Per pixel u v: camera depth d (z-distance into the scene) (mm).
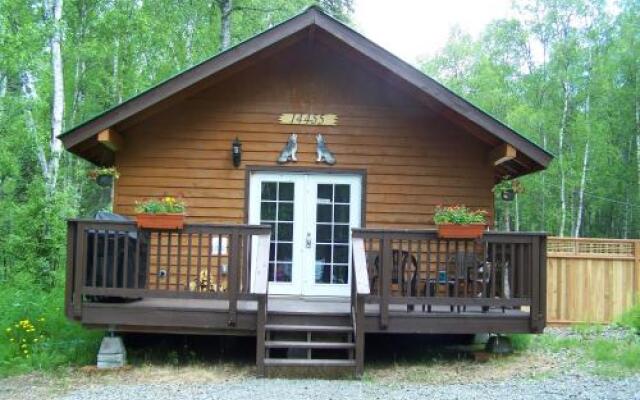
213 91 9328
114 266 7129
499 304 7320
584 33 27156
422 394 6059
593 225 29453
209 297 7098
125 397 5914
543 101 27953
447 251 7367
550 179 26703
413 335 8742
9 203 14805
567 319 11703
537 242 7359
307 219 9289
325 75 9406
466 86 29516
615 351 8148
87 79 19250
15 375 6871
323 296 9180
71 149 8500
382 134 9375
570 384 6484
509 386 6418
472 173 9375
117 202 9180
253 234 7215
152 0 18438
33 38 13703
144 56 18703
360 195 9328
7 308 8875
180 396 5934
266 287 6828
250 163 9289
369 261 7711
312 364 6805
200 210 9219
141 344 8281
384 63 8273
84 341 8078
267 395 5977
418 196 9328
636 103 25688
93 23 16891
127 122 8703
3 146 14961
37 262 12297
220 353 8070
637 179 26578
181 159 9250
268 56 8828
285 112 9344
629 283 11773
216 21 19500
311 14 8219
